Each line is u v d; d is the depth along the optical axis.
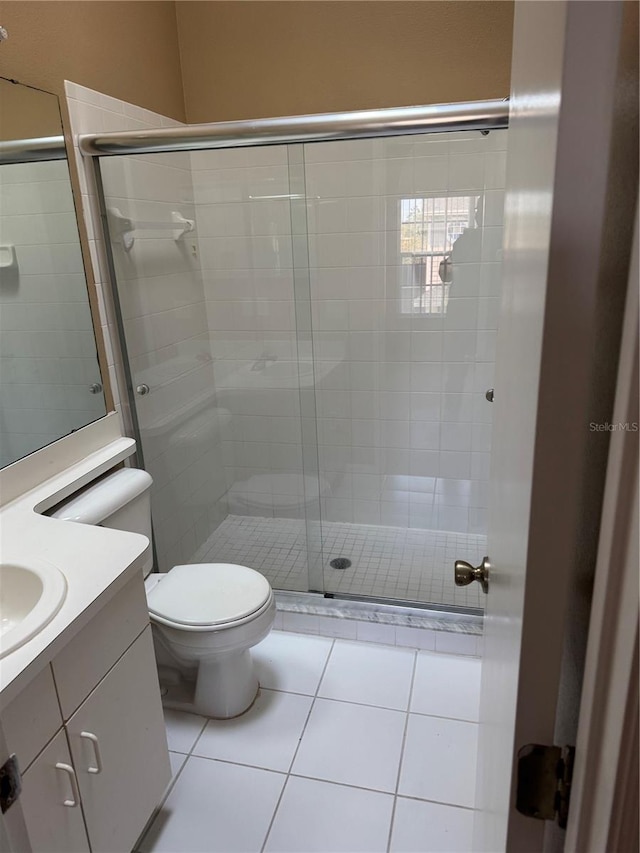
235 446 3.00
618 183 0.44
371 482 2.92
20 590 1.25
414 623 2.14
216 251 2.71
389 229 2.52
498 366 0.91
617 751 0.45
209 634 1.67
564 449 0.45
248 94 2.51
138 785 1.39
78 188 1.91
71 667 1.13
